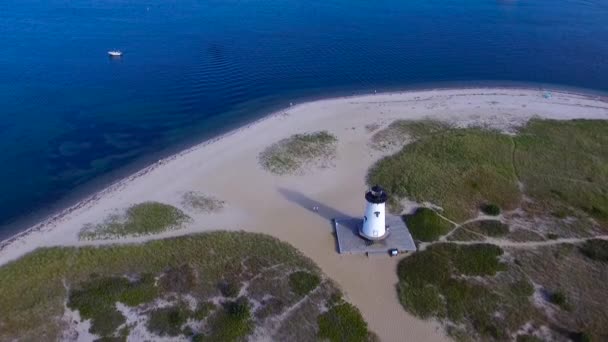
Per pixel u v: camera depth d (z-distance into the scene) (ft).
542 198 168.96
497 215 159.94
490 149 199.00
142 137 220.43
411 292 130.31
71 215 163.12
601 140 210.38
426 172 181.88
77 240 149.38
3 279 131.95
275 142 209.87
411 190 171.42
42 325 119.14
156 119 236.22
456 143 202.18
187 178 184.85
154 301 126.31
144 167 196.13
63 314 122.01
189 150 206.28
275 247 145.59
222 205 167.73
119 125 229.66
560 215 159.63
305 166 191.52
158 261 139.33
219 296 128.26
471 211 161.68
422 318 123.24
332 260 141.38
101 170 194.90
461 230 152.76
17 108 241.55
